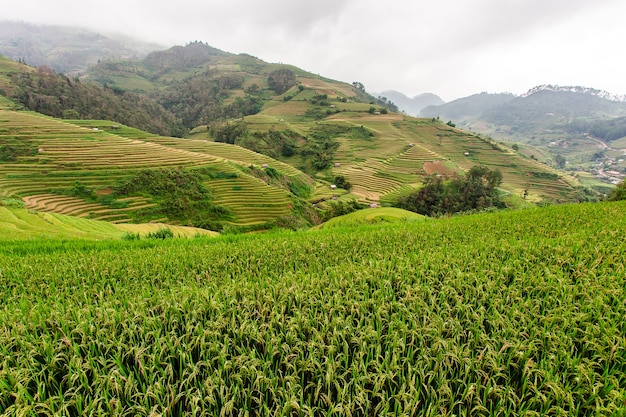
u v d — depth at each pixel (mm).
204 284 6859
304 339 4527
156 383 3494
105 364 3941
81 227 28234
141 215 50406
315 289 5867
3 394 3621
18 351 4344
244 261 8531
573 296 5348
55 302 5789
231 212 56094
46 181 52188
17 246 11805
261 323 4859
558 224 11312
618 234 8797
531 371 3627
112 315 4926
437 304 5328
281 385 3861
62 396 3432
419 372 3670
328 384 3508
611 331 4281
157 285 6953
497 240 9320
